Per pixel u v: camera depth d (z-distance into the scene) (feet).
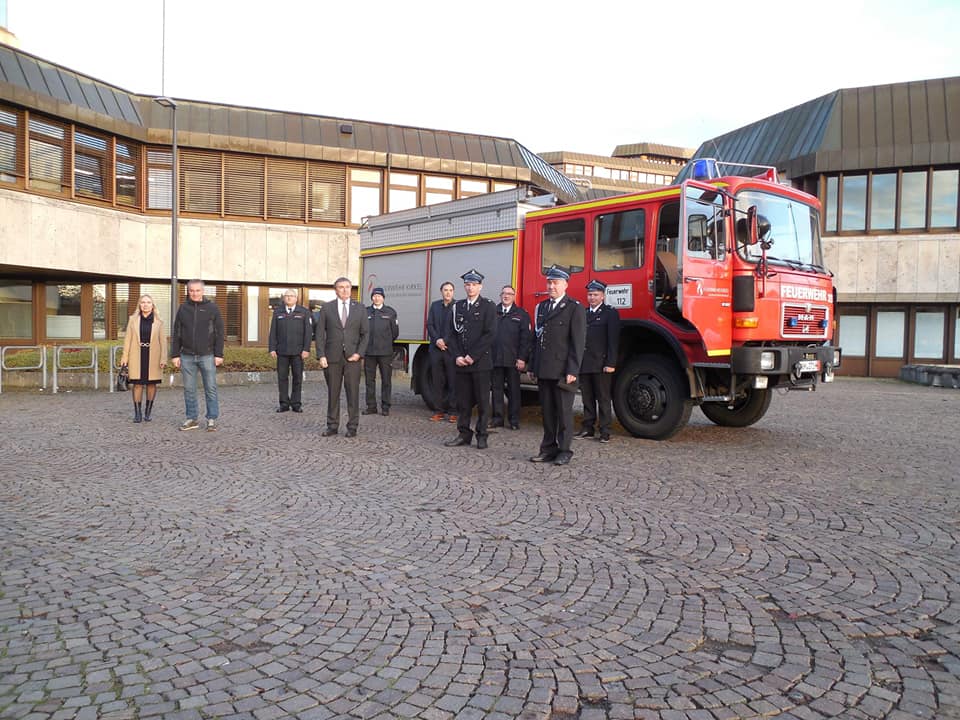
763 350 27.68
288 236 72.95
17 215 57.26
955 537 16.84
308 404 44.24
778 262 29.63
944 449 28.35
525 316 33.94
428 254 40.96
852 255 75.46
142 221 68.18
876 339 76.69
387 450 28.09
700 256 27.58
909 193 73.92
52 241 59.93
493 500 20.24
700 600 13.04
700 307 27.48
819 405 44.73
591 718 9.28
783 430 33.58
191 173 69.87
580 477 23.24
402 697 9.73
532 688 9.98
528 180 80.53
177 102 69.82
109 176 65.36
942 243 72.59
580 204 32.60
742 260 28.45
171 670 10.40
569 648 11.17
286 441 30.04
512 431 33.37
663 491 21.31
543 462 25.68
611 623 12.07
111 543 16.20
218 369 58.59
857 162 73.51
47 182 60.03
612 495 20.84
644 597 13.17
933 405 44.78
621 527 17.61
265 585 13.71
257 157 71.82
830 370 31.53
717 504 19.81
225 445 28.96
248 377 58.54
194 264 69.92
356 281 75.31
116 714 9.22
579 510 19.19
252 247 71.72
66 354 53.11
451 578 14.12
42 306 69.41
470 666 10.58
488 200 37.04
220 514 18.66
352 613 12.43
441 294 39.73
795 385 30.27
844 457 26.66
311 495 20.76
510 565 14.88
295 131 72.95
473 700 9.66
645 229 30.01
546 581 13.97
